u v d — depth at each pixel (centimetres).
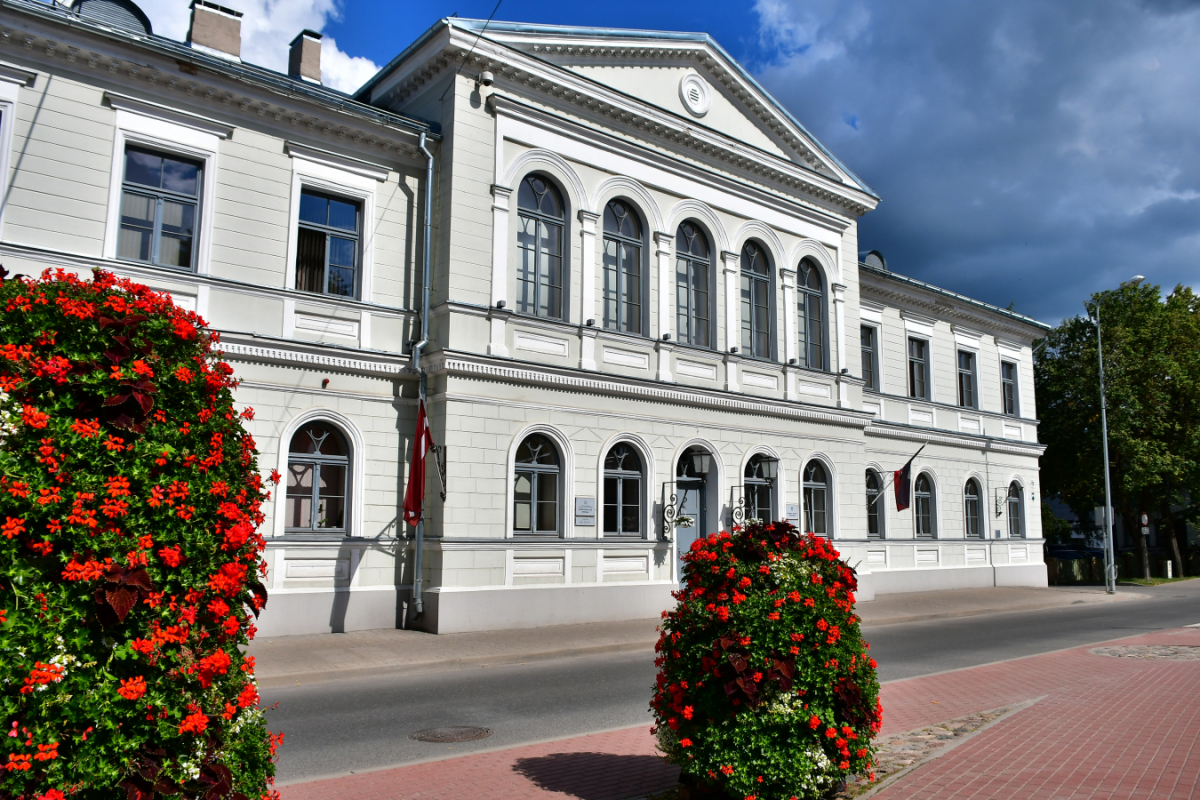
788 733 606
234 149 1552
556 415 1795
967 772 711
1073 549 4659
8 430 375
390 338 1695
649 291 2009
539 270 1852
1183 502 3941
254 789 433
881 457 2731
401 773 740
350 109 1639
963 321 3128
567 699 1093
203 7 1686
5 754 344
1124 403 3516
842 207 2509
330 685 1188
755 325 2262
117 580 371
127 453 400
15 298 396
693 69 2170
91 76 1409
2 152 1324
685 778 645
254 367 1527
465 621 1608
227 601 432
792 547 682
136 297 443
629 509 1920
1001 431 3216
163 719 385
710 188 2161
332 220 1680
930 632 1872
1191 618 2234
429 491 1661
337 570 1576
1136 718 935
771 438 2202
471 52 1730
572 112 1912
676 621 661
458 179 1719
